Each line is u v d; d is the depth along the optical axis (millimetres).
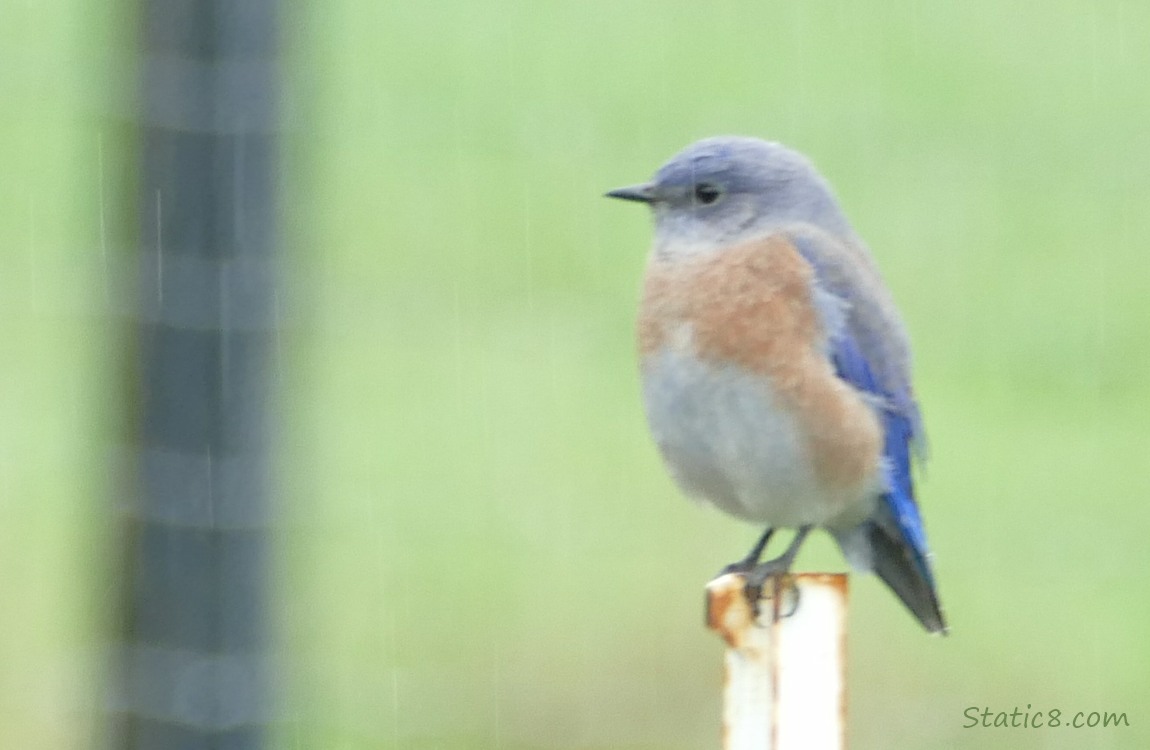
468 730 12000
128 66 8344
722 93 15242
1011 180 14344
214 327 8344
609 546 13156
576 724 12172
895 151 14609
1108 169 14422
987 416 14000
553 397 14062
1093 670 12641
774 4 16188
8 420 13617
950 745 12312
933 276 14664
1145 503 13289
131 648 8578
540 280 14641
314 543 12820
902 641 12797
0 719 12031
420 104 15055
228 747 8555
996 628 12867
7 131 15258
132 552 8539
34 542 13156
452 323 14477
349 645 12352
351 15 15898
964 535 12906
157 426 8422
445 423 13953
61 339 13891
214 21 8188
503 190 14844
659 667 12516
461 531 13172
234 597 8492
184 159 8273
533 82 15164
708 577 13062
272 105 8289
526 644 12531
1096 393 14344
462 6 16141
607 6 16266
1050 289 14820
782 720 6867
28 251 14352
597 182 14766
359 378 14133
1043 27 16484
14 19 15656
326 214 14711
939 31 16469
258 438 8430
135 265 8359
